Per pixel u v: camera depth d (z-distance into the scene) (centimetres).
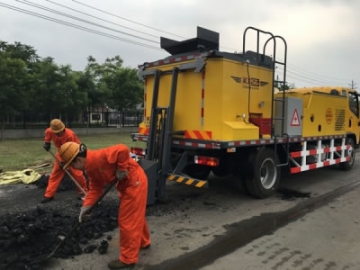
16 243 411
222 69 609
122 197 379
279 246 452
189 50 720
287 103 753
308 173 1012
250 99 663
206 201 669
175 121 675
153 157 657
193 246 446
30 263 374
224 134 611
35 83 1864
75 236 449
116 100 2566
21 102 1697
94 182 389
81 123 2388
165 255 417
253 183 678
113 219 516
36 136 2036
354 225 541
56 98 1906
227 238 476
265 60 712
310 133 838
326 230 516
